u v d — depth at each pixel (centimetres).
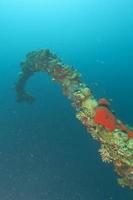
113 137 624
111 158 632
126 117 1365
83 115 702
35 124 1271
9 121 1291
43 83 1870
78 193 873
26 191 875
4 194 859
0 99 1551
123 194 869
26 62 1224
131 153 597
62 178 938
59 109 1438
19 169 973
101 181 926
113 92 1716
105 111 653
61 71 995
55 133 1202
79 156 1054
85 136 1191
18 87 1405
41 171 967
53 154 1059
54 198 851
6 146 1096
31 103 1470
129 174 617
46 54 1138
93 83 1906
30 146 1099
